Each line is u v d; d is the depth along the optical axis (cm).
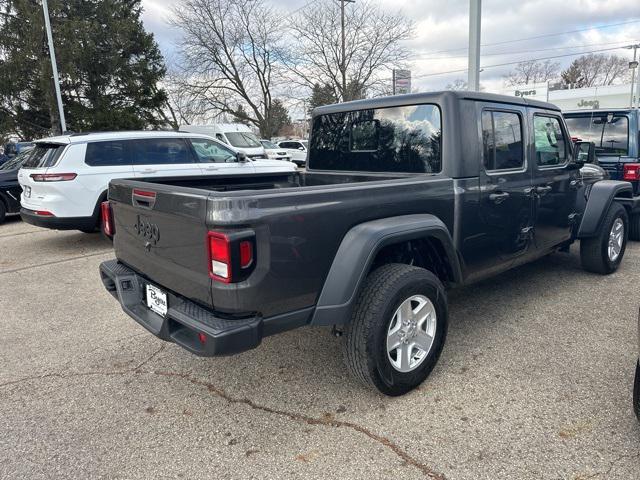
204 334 232
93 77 2388
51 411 297
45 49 2242
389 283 280
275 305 246
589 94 2881
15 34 2262
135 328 430
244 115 3303
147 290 305
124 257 331
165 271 277
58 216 702
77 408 300
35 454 257
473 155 341
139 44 2559
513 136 382
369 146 393
